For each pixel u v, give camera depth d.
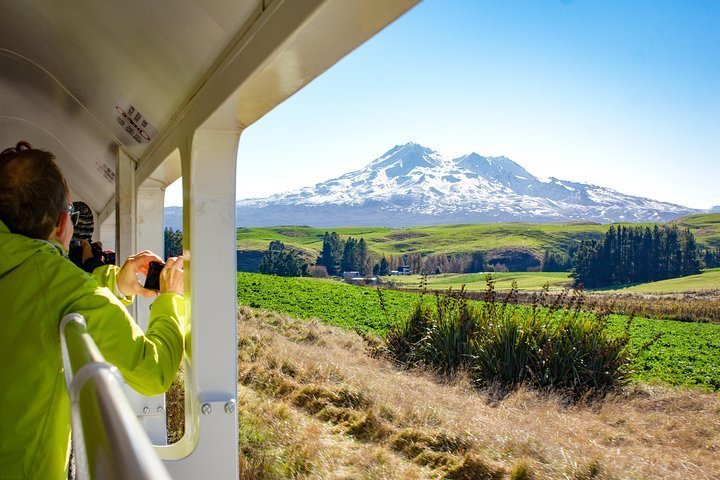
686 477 7.16
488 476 6.49
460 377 11.21
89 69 3.26
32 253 1.32
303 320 19.59
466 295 13.30
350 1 1.14
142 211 4.19
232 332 2.30
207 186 2.29
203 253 2.29
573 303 12.48
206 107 2.06
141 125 3.29
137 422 0.53
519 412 9.33
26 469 1.24
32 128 5.62
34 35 3.39
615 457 7.03
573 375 11.05
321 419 8.23
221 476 2.26
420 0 1.16
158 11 2.01
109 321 1.36
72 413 0.71
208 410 2.25
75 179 6.59
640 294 44.75
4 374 1.25
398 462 6.80
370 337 16.72
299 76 1.59
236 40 1.71
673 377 13.90
